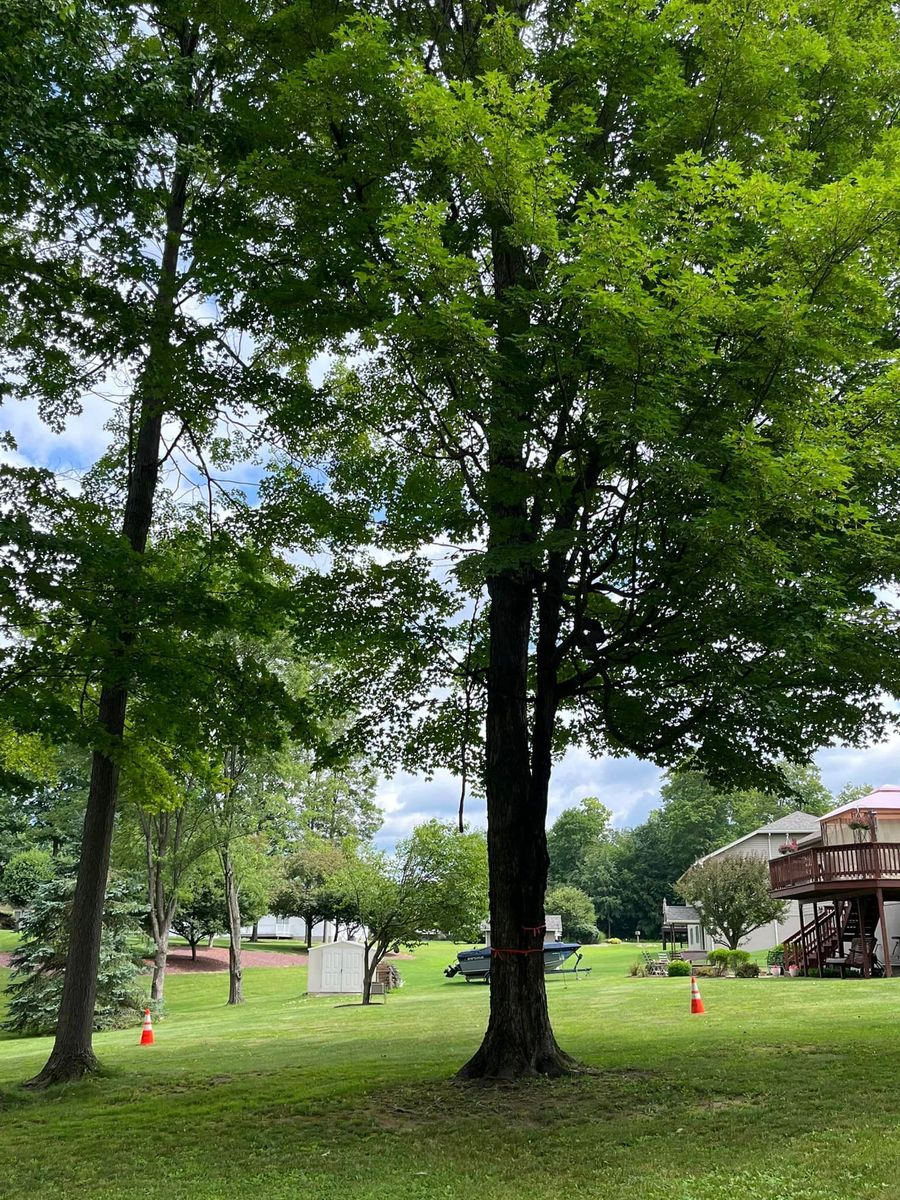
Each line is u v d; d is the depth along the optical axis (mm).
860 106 11141
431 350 9305
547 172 8656
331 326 11172
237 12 11578
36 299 11648
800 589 9164
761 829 46438
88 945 13156
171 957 49812
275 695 12375
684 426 9195
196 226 12281
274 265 11461
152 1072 13062
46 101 9359
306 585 12188
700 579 9367
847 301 9305
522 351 9555
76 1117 10406
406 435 12461
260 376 12609
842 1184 6082
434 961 54844
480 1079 10430
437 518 11070
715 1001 18438
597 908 95875
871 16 11406
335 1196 6812
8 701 10992
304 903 54844
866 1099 8484
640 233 8555
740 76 9688
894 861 22703
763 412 9602
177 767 15703
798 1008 16062
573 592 11383
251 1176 7570
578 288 8375
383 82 9906
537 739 11352
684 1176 6617
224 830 27875
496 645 11820
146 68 10758
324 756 12820
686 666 10938
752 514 8789
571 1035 14672
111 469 15750
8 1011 26484
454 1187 6836
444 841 25750
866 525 8984
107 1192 7395
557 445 9969
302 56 11461
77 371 13203
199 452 14375
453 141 8688
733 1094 9094
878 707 10906
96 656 11219
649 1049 12242
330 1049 14758
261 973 45656
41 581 10688
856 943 25234
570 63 10375
